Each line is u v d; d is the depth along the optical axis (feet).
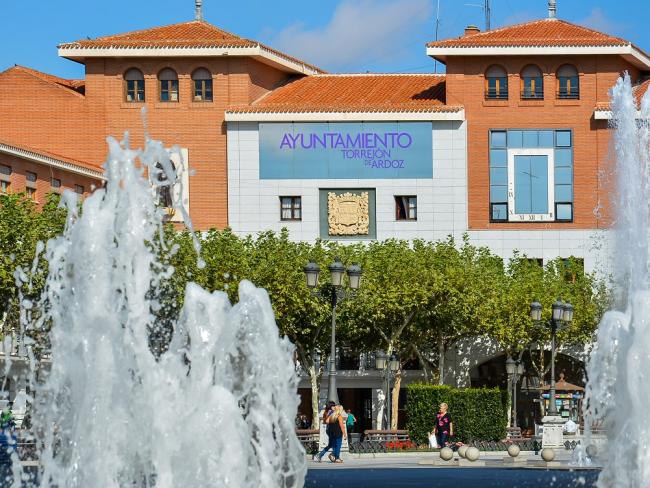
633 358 76.74
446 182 328.70
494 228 328.29
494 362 317.42
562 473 133.49
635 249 120.98
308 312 253.65
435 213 328.49
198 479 72.33
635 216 122.21
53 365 76.43
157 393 75.36
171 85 335.47
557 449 176.76
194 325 78.02
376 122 329.31
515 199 329.11
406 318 263.90
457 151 329.52
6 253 216.54
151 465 73.56
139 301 77.36
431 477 127.24
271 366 78.64
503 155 329.93
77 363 75.66
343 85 349.41
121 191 78.79
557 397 259.60
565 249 326.44
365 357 310.45
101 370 75.10
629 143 126.72
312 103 334.24
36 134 335.47
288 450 78.59
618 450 77.77
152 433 73.56
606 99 330.54
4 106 335.67
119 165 79.05
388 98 340.59
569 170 329.11
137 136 333.62
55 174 307.99
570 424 197.06
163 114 334.24
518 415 311.88
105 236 77.46
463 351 307.58
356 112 328.90
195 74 335.47
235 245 253.85
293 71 352.69
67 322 76.84
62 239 78.89
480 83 331.57
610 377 79.71
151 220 78.84
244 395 78.23
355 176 328.90
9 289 212.02
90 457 73.92
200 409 72.64
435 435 206.18
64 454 75.31
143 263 77.82
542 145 330.13
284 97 341.41
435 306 267.18
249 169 330.13
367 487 113.19
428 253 279.08
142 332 77.05
